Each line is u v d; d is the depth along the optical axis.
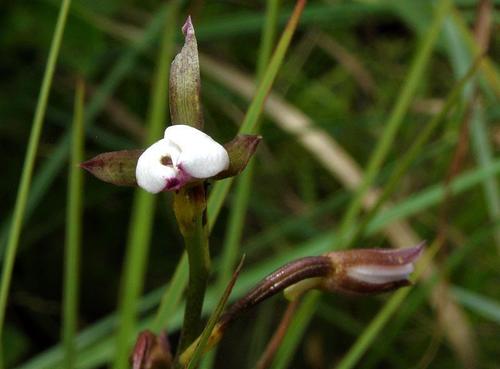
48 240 0.47
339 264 0.21
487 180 0.37
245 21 0.42
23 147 0.46
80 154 0.26
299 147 0.50
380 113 0.49
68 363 0.27
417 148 0.28
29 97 0.45
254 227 0.49
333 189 0.50
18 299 0.46
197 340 0.20
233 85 0.45
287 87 0.50
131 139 0.47
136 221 0.26
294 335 0.29
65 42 0.43
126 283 0.26
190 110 0.19
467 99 0.37
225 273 0.29
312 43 0.51
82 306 0.47
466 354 0.41
